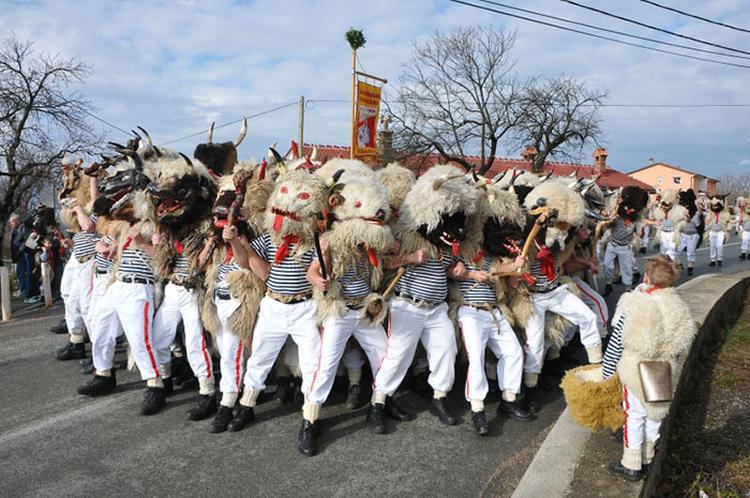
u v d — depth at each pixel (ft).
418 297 14.34
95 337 16.30
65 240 29.12
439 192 13.83
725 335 23.34
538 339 16.07
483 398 14.57
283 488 11.82
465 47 98.58
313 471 12.52
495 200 15.19
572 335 18.61
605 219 20.33
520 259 14.94
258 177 14.44
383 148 96.43
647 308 11.05
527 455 13.42
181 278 15.43
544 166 100.48
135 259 15.53
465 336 14.94
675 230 42.39
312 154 16.70
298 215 13.19
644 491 10.70
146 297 15.44
